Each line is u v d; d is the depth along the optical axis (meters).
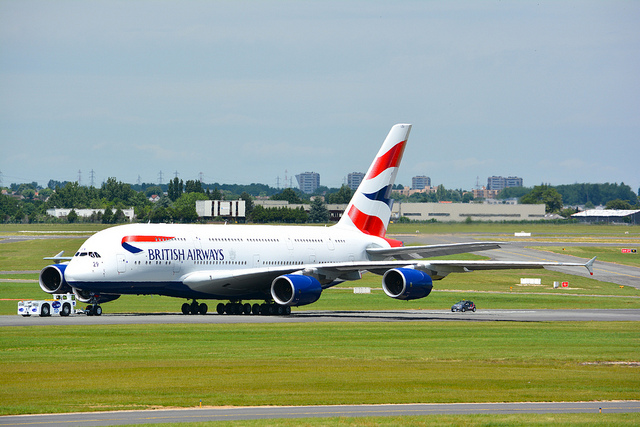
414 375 67.62
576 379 67.31
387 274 121.19
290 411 51.56
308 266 124.69
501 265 115.94
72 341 86.69
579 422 48.94
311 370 69.25
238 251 129.00
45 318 115.25
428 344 90.31
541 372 71.19
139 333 94.75
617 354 84.19
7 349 80.25
